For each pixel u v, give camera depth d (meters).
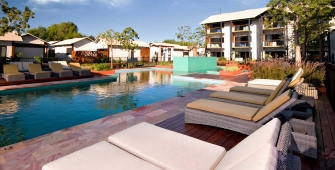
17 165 2.48
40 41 23.95
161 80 12.40
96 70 13.95
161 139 2.18
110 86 10.04
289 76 4.73
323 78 7.46
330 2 13.19
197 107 3.58
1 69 11.64
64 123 4.70
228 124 3.19
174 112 4.81
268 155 1.07
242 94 4.44
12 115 5.23
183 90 9.11
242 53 31.33
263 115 2.88
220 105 3.54
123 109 5.90
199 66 19.48
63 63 12.40
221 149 1.97
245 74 14.61
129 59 26.11
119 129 3.69
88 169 1.61
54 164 1.66
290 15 16.16
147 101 6.97
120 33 18.59
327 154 2.62
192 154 1.87
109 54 25.42
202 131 3.39
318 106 5.08
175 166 1.68
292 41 25.20
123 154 1.88
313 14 14.38
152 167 1.68
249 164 1.12
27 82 9.10
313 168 2.33
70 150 2.88
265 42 28.42
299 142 2.46
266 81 6.88
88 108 5.95
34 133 4.10
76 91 8.58
